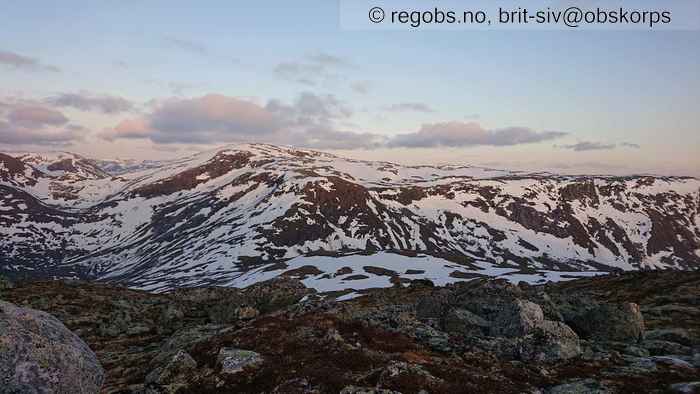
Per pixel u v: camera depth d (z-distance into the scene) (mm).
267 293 58531
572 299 48406
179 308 57688
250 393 23281
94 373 19094
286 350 27609
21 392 16156
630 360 28219
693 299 57938
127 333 49594
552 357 28328
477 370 25344
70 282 75750
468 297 45531
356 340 29406
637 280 74438
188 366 26828
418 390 21859
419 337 32344
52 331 18719
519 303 34312
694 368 26594
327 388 22531
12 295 61531
